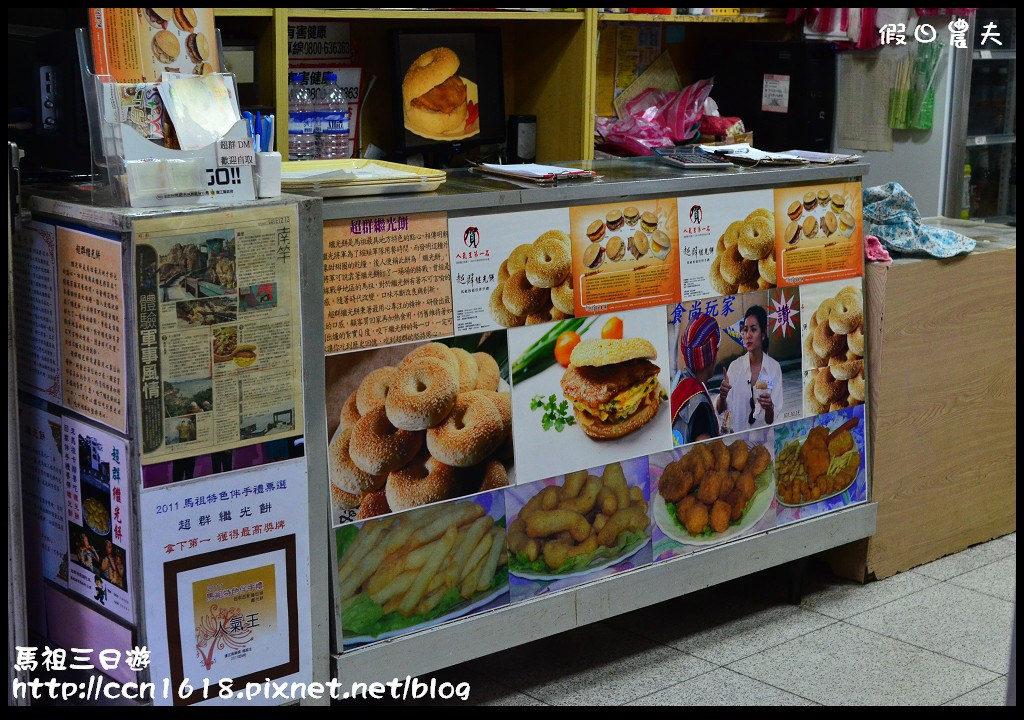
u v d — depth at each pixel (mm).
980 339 3367
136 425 1924
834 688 2664
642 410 2676
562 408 2549
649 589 2742
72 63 2127
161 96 1954
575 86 3656
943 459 3371
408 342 2303
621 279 2604
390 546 2322
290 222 2043
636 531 2709
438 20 3666
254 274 2016
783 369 2938
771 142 4227
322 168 2492
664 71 4355
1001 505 3602
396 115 3469
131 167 1902
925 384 3256
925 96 4449
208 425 2004
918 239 3201
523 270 2449
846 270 3031
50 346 2098
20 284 2148
